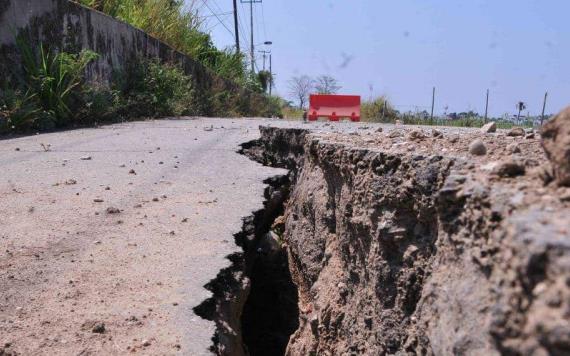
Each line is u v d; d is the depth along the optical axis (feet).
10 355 7.64
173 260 11.10
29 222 12.99
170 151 22.17
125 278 10.19
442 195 7.73
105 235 12.32
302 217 18.02
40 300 9.22
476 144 10.39
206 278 10.30
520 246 5.06
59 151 21.72
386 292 10.21
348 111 46.14
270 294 19.42
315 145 16.62
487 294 6.07
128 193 15.75
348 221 12.95
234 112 57.26
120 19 38.37
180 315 8.95
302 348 15.19
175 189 16.46
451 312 6.99
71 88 29.19
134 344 8.09
